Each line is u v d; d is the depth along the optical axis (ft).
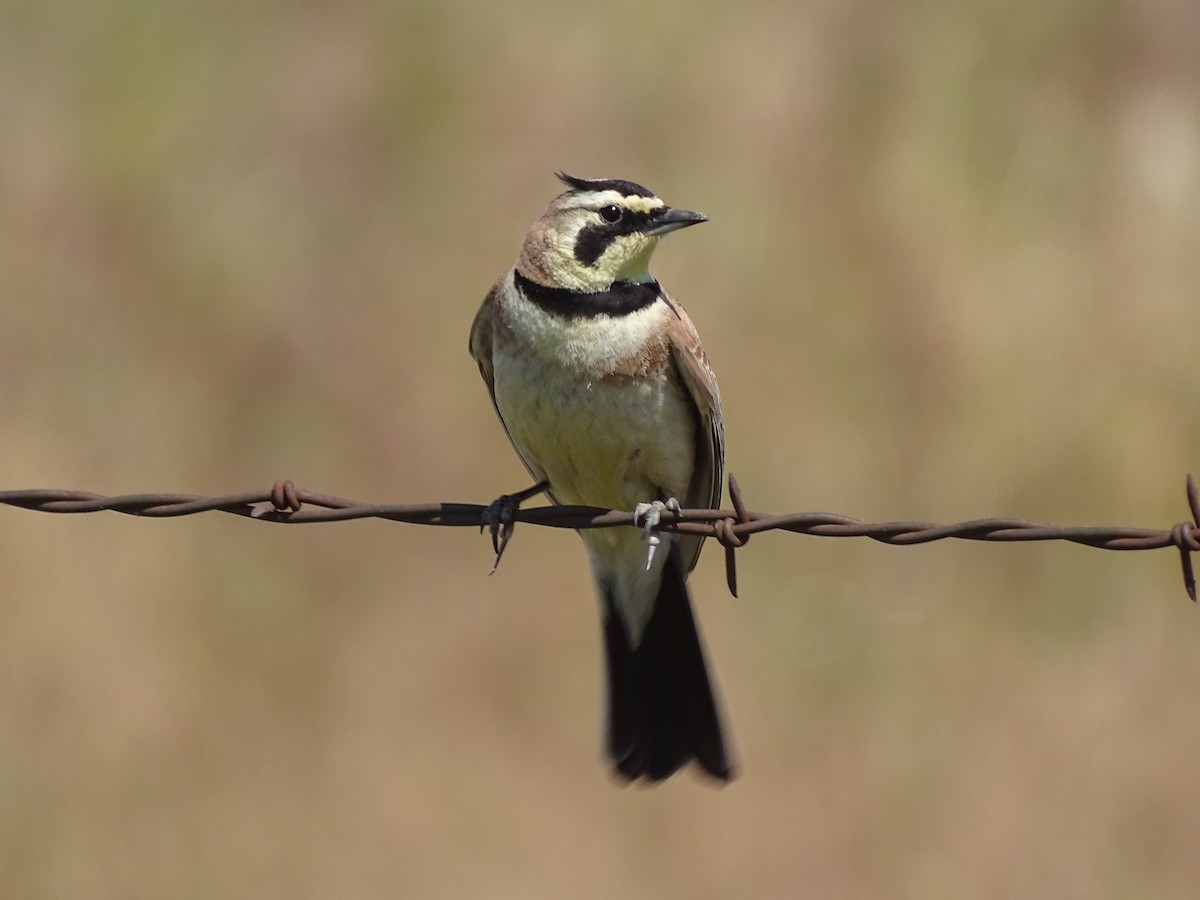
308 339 49.06
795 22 55.47
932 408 46.80
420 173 53.01
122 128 52.95
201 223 51.42
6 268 49.85
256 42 56.13
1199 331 48.06
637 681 29.86
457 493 45.70
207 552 44.01
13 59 54.54
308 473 46.68
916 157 51.70
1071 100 54.85
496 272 49.83
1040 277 49.16
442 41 55.01
